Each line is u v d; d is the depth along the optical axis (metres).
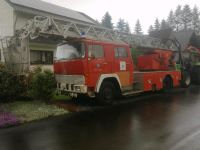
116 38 14.05
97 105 10.38
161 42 17.27
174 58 16.19
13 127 7.28
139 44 15.05
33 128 7.10
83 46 9.43
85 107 9.98
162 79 13.62
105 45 10.17
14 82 10.80
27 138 6.19
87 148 5.39
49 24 11.16
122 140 5.84
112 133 6.42
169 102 10.95
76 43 9.66
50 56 18.14
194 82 18.72
